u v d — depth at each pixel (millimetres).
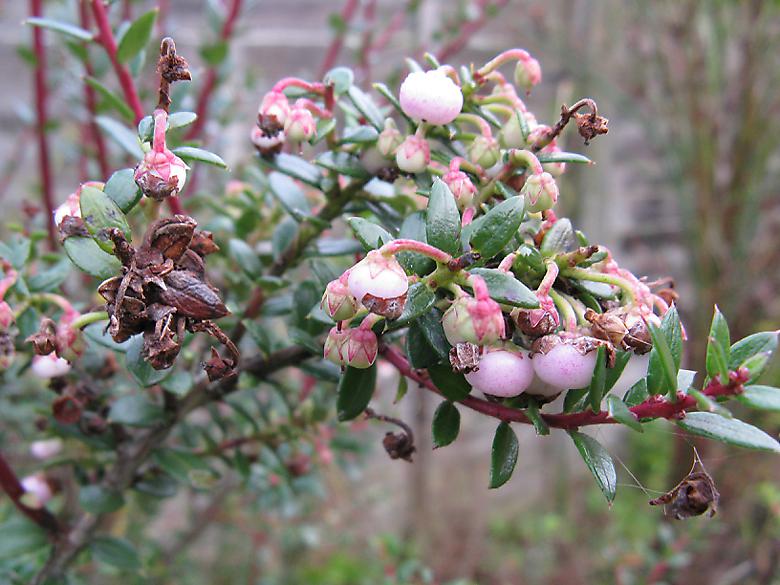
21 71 447
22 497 182
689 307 617
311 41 482
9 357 142
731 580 427
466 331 105
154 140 115
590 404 114
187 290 107
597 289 125
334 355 123
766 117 505
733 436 105
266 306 183
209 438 220
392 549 326
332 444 279
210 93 306
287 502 325
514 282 109
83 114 337
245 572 432
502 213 113
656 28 519
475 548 563
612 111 563
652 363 111
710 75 509
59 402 166
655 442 622
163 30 356
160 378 138
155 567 327
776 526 438
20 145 388
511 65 508
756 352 107
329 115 151
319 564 501
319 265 160
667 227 649
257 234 224
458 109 137
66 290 230
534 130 141
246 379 181
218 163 120
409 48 421
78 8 274
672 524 403
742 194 518
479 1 396
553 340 113
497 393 115
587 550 554
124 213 117
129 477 188
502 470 122
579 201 576
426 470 563
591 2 543
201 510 400
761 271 549
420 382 141
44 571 191
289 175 165
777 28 496
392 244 106
